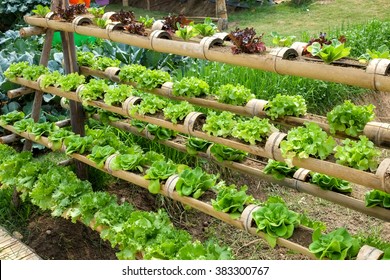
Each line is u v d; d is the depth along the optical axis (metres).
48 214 4.06
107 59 4.06
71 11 3.75
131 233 2.89
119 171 3.20
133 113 3.35
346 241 2.34
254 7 10.55
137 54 5.69
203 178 2.92
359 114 2.81
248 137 2.76
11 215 4.04
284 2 10.64
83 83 3.81
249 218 2.57
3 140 4.10
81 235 3.92
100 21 3.54
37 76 3.93
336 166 2.36
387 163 2.24
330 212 4.23
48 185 3.49
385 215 2.74
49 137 3.67
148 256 2.69
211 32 3.19
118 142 3.71
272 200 2.91
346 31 6.77
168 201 4.14
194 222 4.11
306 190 3.05
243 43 2.71
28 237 3.86
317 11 9.84
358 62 2.48
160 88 3.54
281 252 3.78
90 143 3.56
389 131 2.66
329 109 5.51
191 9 10.94
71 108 4.12
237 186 4.42
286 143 2.49
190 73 5.03
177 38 3.25
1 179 3.77
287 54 2.61
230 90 3.23
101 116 4.02
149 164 3.29
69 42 4.01
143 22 3.63
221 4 8.98
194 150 3.50
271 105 3.09
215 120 2.97
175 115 3.14
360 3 10.09
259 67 2.66
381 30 6.98
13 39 6.54
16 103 5.05
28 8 8.54
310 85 5.34
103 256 3.82
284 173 3.13
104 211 3.11
